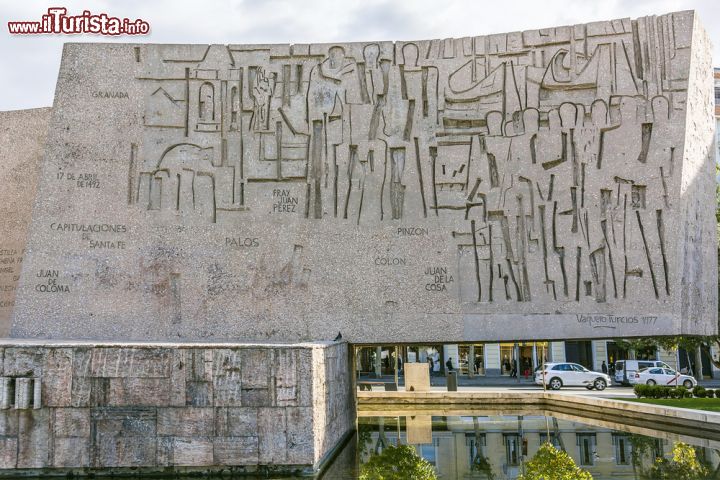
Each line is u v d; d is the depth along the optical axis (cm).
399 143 1260
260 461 846
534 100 1252
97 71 1279
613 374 3662
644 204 1213
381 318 1222
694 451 1065
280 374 859
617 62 1243
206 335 1213
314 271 1233
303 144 1262
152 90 1276
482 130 1255
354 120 1268
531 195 1234
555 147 1238
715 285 1341
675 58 1228
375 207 1248
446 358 3834
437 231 1238
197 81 1277
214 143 1262
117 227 1236
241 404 852
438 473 905
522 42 1267
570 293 1208
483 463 979
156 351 854
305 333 1217
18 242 1484
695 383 2812
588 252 1213
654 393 1784
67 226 1232
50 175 1245
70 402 841
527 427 1400
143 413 845
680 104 1215
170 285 1224
